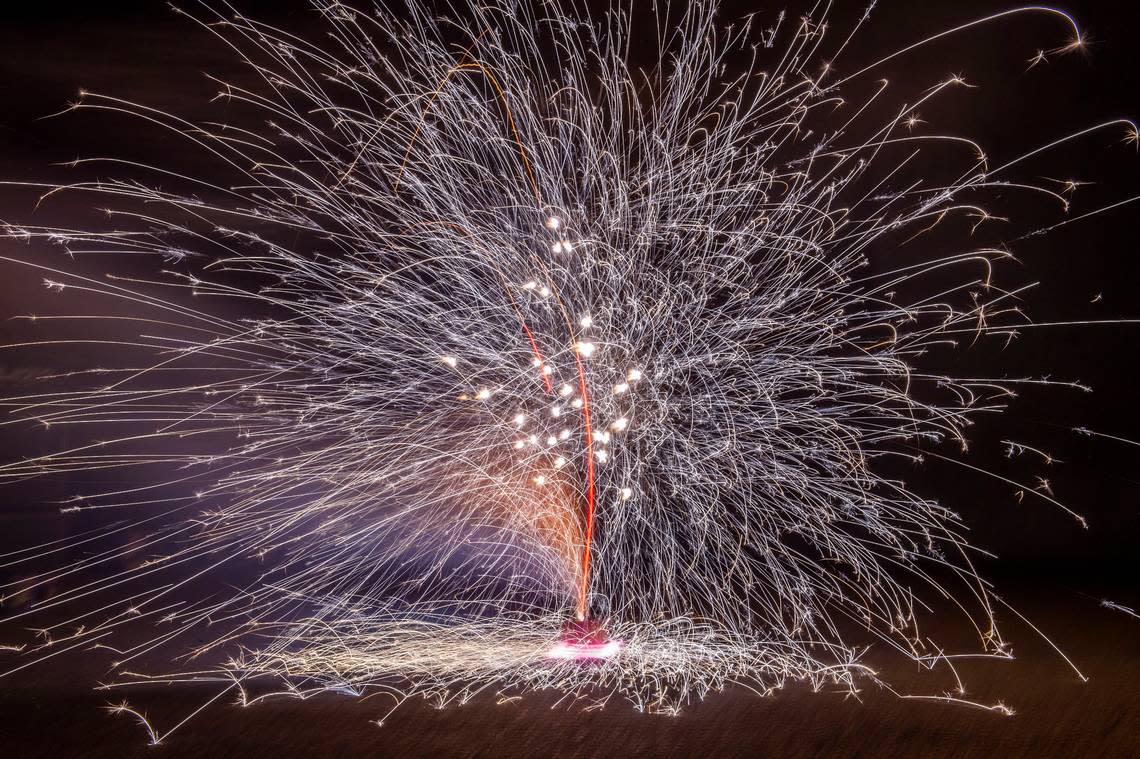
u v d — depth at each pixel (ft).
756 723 9.88
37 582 15.24
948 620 14.14
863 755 9.09
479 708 10.23
